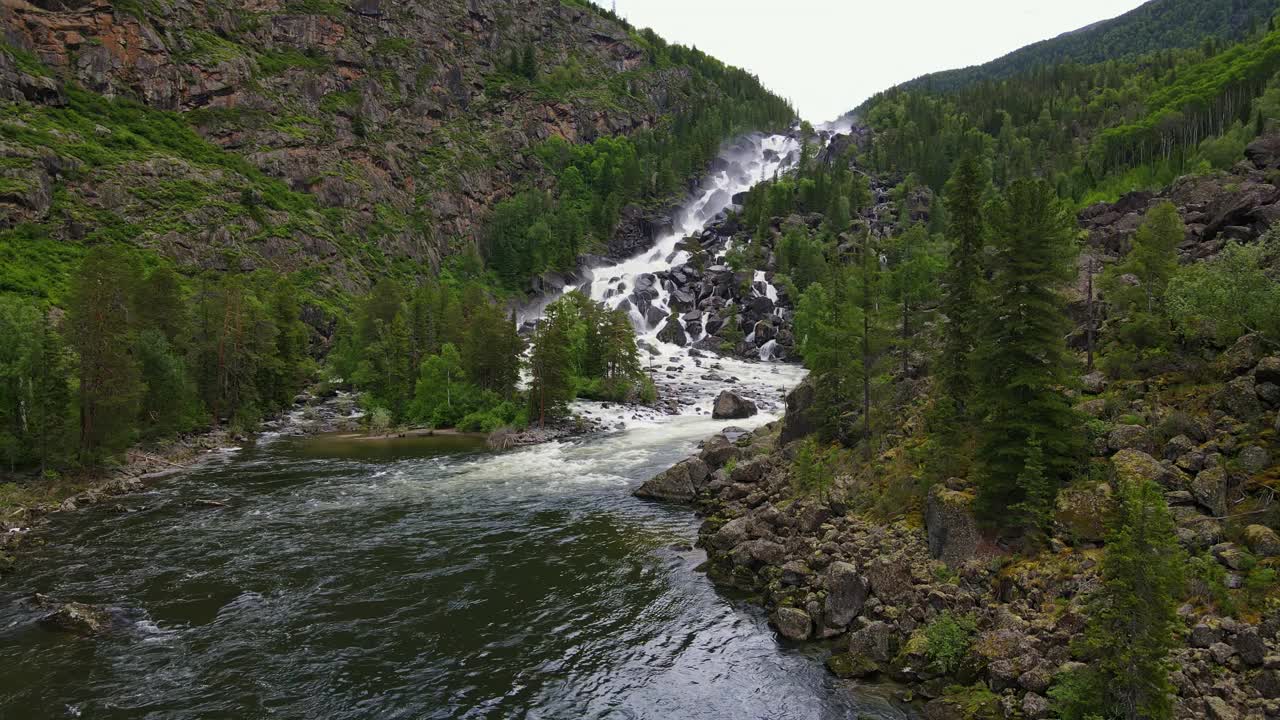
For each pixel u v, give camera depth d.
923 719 19.31
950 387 33.00
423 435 74.50
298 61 174.62
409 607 28.67
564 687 22.38
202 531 39.12
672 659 23.94
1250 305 26.39
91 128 125.19
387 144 176.25
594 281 179.38
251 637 26.05
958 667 20.39
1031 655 19.02
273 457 61.88
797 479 36.50
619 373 95.00
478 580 31.55
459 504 44.72
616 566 33.03
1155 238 32.84
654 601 28.84
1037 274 24.77
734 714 20.50
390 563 33.88
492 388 82.81
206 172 133.12
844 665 22.30
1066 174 170.12
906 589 23.91
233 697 21.94
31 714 20.84
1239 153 113.94
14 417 49.81
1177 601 18.92
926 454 30.39
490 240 183.88
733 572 30.56
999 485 24.08
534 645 25.27
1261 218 43.75
